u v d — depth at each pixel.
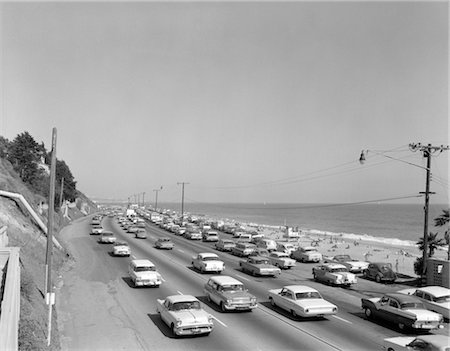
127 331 17.70
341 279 28.73
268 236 78.06
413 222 195.38
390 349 14.10
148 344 16.08
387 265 32.16
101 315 20.23
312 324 19.00
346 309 22.27
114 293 25.11
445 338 13.37
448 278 27.17
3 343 8.55
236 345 15.98
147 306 22.03
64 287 26.59
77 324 18.72
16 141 76.75
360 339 16.81
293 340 16.61
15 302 12.41
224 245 48.28
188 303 17.95
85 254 41.81
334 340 16.66
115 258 39.69
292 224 168.00
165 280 29.38
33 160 82.44
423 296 21.39
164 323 18.86
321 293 26.80
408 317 17.50
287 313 20.97
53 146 21.48
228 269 35.78
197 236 62.25
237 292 21.39
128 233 67.94
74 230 69.06
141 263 28.05
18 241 30.66
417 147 29.41
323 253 54.19
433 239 34.75
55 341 15.88
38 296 19.91
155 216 103.19
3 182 43.69
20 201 39.28
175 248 49.88
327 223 182.00
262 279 31.42
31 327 14.62
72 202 116.88
